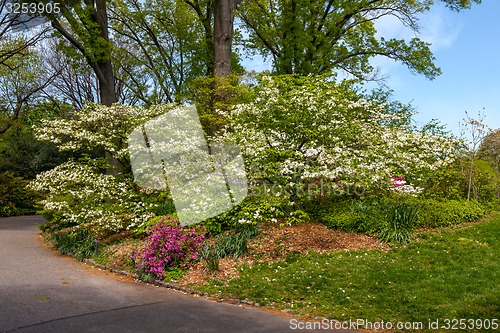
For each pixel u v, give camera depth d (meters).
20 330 4.61
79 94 28.17
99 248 9.80
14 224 16.56
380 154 9.81
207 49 19.72
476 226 9.79
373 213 9.54
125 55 21.94
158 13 21.11
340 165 8.93
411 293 6.10
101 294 6.46
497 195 14.01
